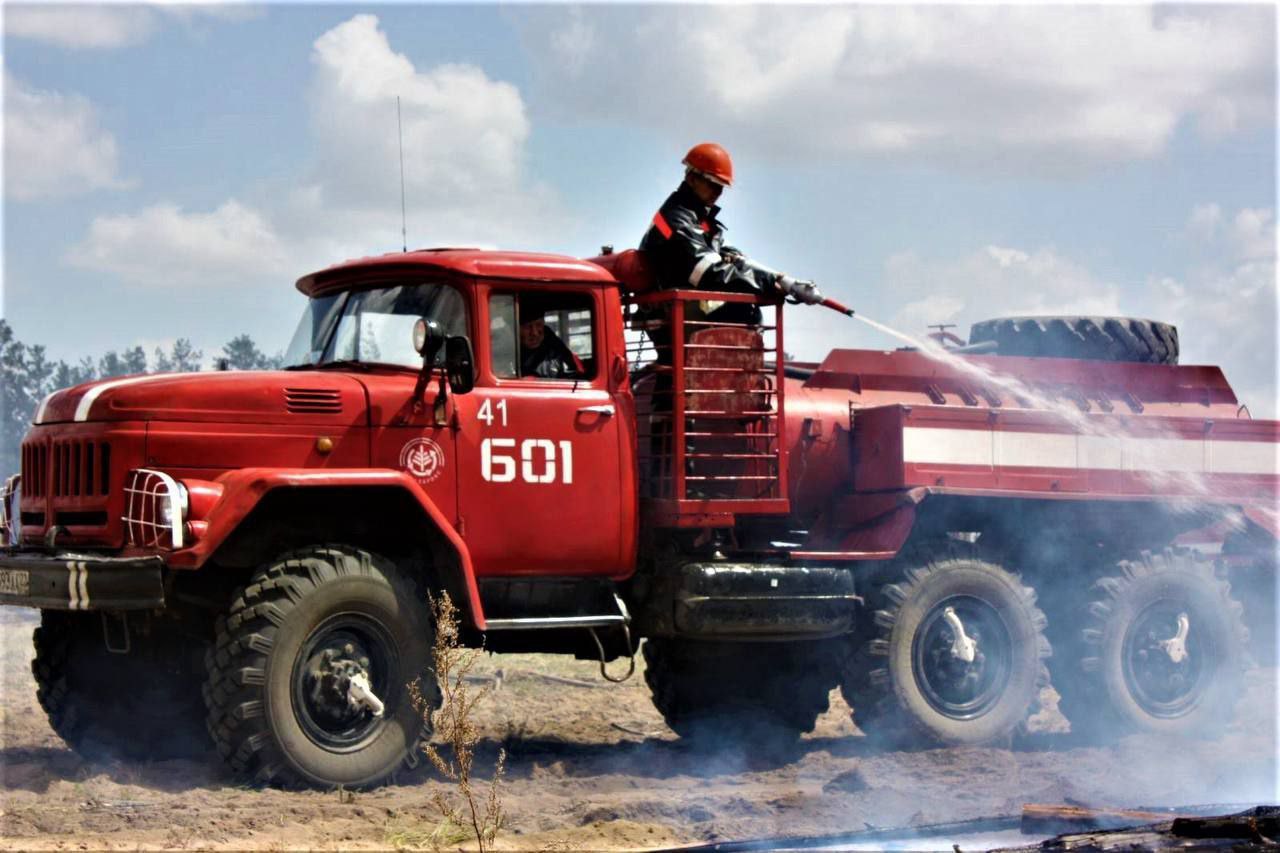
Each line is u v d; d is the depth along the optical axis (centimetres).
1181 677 1015
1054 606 1010
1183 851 555
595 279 847
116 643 775
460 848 621
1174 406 1079
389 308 822
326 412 769
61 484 771
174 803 675
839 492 975
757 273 898
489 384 812
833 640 954
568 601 836
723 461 892
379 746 744
